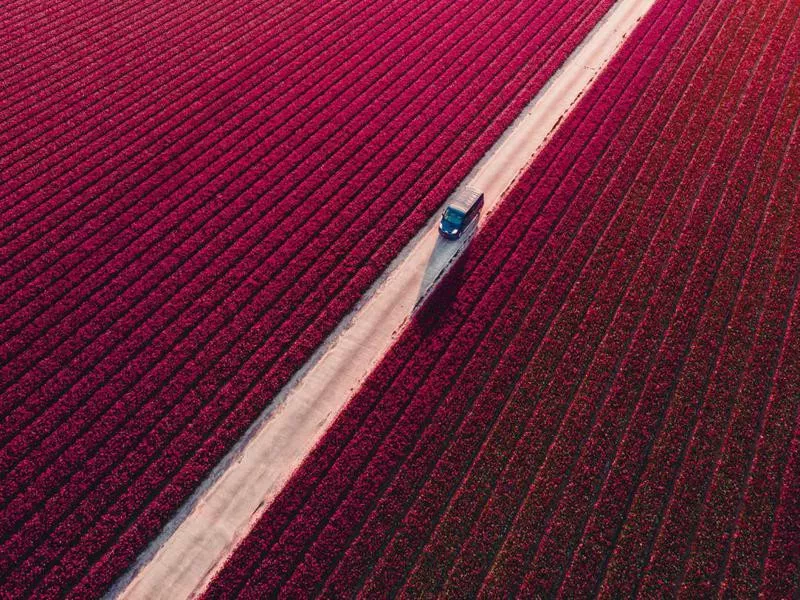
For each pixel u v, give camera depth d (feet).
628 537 67.56
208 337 84.53
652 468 72.33
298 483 71.87
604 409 77.05
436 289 89.66
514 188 103.96
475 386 79.82
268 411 78.74
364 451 74.38
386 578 65.46
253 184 104.17
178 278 90.58
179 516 70.54
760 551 65.98
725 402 77.20
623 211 99.35
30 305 86.38
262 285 90.58
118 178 104.22
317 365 82.99
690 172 104.99
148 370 81.20
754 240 94.68
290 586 65.10
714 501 69.46
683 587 64.08
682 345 82.69
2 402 76.79
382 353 83.92
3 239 94.63
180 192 102.01
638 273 90.99
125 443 74.43
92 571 65.62
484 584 65.21
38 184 102.94
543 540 67.72
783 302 86.53
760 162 106.42
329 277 91.35
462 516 69.51
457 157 110.11
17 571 65.21
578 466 72.90
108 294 88.12
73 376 79.56
